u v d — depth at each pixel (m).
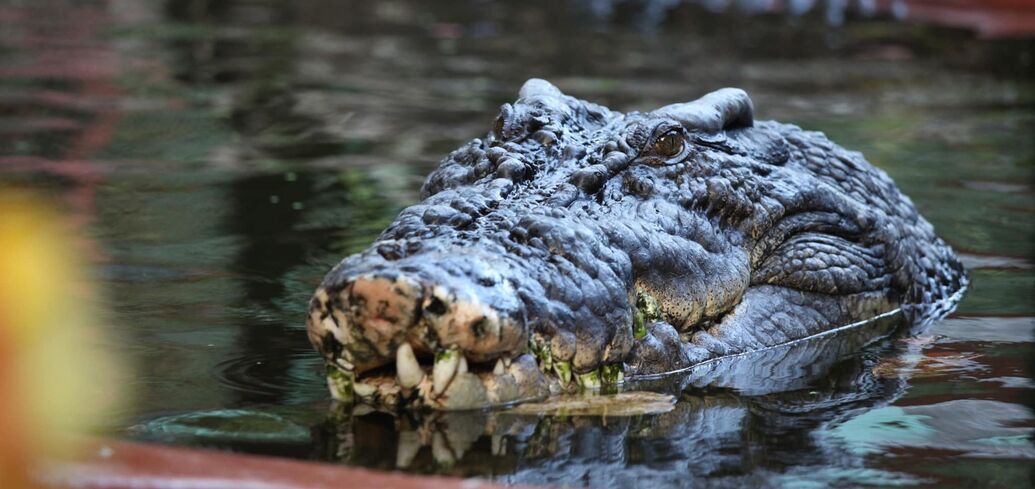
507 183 8.27
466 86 22.88
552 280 7.42
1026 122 20.09
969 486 6.33
